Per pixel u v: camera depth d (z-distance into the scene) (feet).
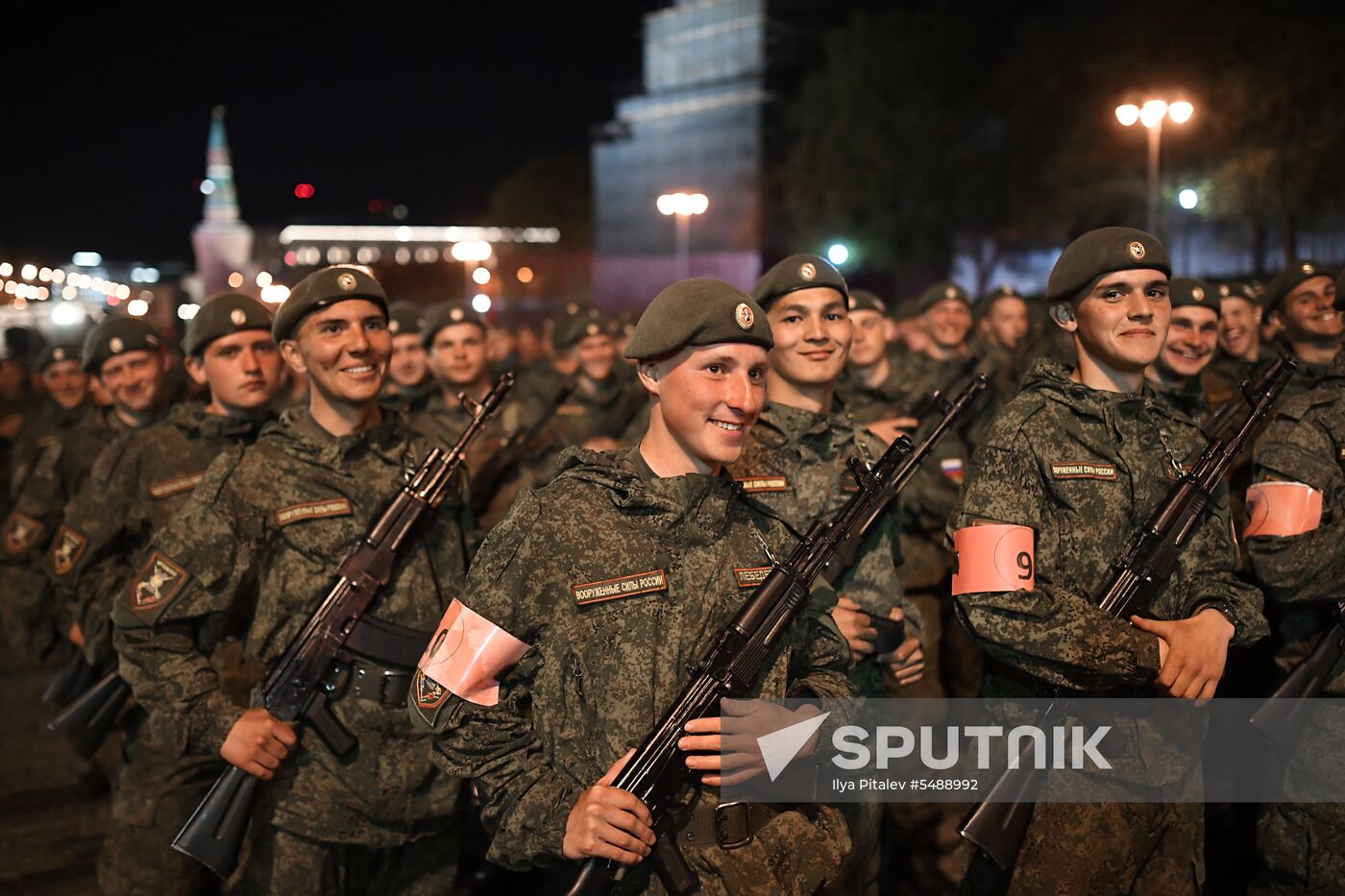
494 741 10.61
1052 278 13.25
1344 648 13.84
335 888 14.10
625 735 10.30
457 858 14.82
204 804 13.78
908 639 15.46
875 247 159.02
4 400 43.16
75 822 23.22
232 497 14.29
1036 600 12.01
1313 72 96.22
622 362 35.50
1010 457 12.61
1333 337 20.29
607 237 310.86
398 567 14.34
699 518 10.71
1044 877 12.34
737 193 264.11
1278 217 104.94
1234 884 17.84
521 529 10.68
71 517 18.29
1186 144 104.06
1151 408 12.95
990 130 156.56
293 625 14.20
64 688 20.34
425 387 27.99
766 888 10.30
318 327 14.47
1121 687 12.42
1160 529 12.41
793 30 263.08
